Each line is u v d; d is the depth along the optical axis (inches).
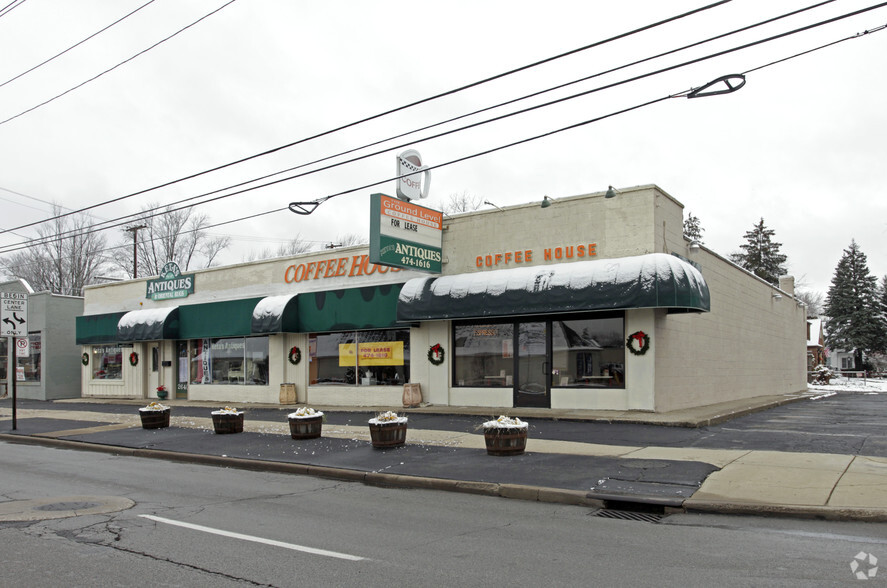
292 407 864.9
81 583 215.5
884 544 252.8
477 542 265.9
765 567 225.0
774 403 865.5
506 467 414.9
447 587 208.8
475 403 740.0
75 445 619.2
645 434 531.2
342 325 850.8
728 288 897.5
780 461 399.5
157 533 282.4
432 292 732.7
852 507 293.6
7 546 262.2
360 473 423.2
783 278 1336.1
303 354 907.4
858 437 499.8
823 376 1729.8
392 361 824.9
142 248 1984.5
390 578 218.2
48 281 1988.2
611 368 659.4
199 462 515.2
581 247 676.7
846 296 2598.4
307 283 909.2
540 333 705.0
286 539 271.6
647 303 592.4
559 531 284.5
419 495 374.6
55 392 1242.0
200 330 1021.8
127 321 1086.4
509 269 709.9
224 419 619.8
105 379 1182.9
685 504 316.2
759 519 297.4
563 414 635.5
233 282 1003.9
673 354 686.5
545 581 213.5
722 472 374.9
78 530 288.2
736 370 918.4
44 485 412.5
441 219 778.2
